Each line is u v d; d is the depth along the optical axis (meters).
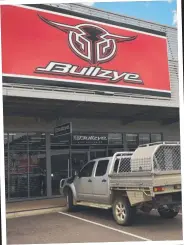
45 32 10.34
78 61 10.84
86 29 11.04
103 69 11.24
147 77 12.10
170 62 12.94
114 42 11.52
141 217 9.53
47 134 14.11
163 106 12.38
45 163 13.98
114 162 9.11
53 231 8.17
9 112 12.73
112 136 15.76
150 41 12.28
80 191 10.22
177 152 8.24
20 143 13.60
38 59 10.17
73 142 14.66
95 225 8.67
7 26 9.79
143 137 16.67
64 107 12.19
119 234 7.69
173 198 7.94
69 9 10.87
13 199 13.10
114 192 8.73
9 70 9.72
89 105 11.87
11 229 8.50
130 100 11.69
